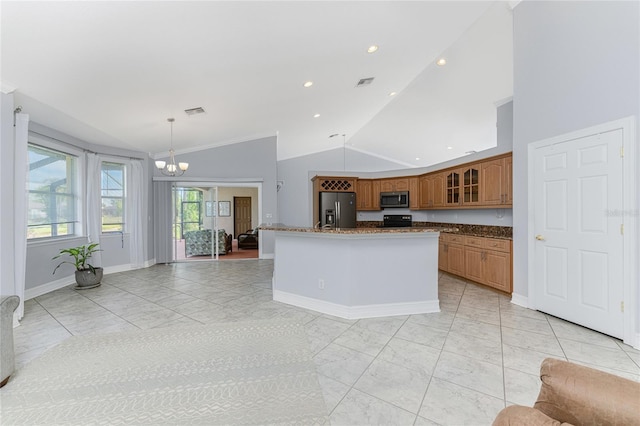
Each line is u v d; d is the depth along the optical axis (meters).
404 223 6.66
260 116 5.38
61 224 4.65
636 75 2.29
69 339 2.63
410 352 2.32
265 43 2.99
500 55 3.89
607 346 2.36
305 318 3.09
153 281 4.84
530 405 1.68
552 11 2.93
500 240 3.90
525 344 2.43
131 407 1.72
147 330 2.81
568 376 1.00
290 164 8.68
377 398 1.76
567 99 2.81
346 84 4.43
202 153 6.73
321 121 6.11
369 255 3.13
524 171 3.33
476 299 3.72
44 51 2.47
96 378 2.01
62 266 4.53
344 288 3.13
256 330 2.79
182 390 1.87
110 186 5.64
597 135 2.56
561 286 2.93
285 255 3.66
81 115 3.92
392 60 3.87
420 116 5.89
